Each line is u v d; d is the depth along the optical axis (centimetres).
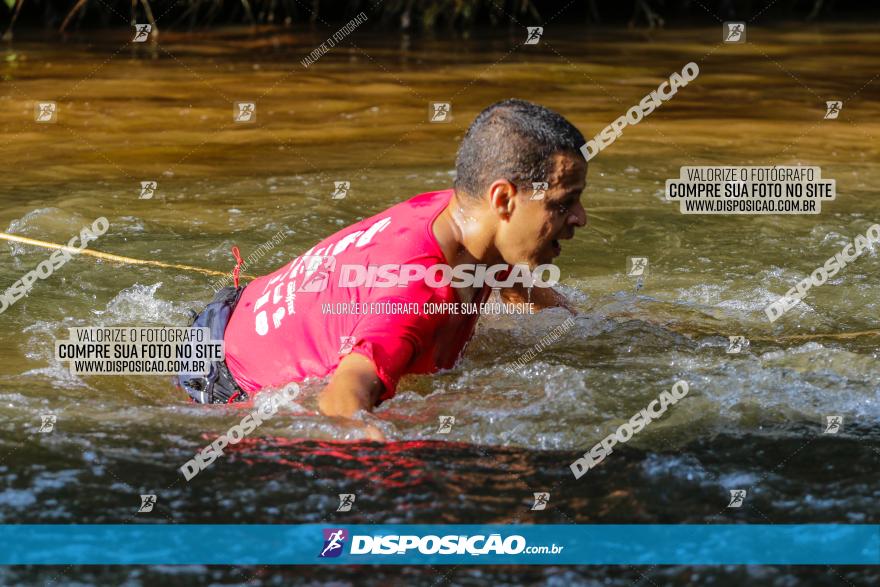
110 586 296
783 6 2367
